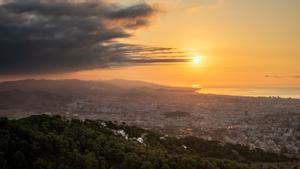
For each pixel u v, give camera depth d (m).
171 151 73.19
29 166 48.00
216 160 65.56
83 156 52.31
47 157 50.91
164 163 55.94
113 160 55.59
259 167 74.44
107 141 60.69
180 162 58.22
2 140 48.75
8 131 51.59
